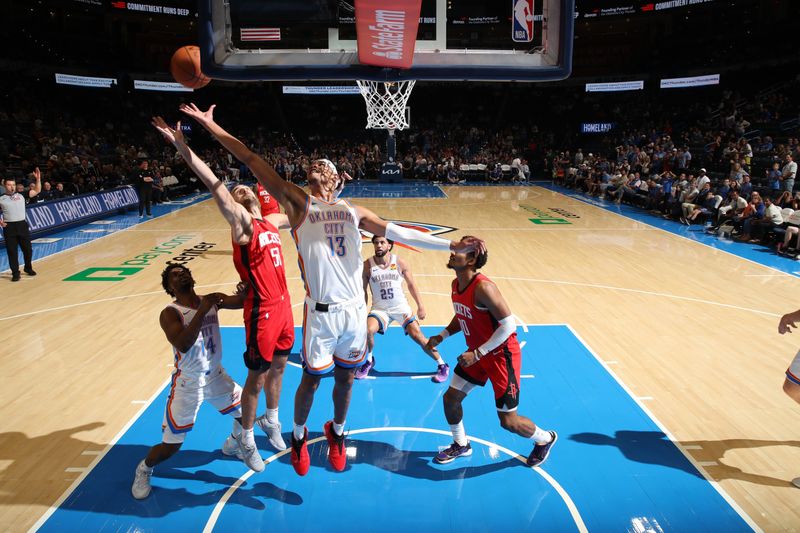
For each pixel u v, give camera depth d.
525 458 4.88
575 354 7.05
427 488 4.47
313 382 3.85
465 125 36.88
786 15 29.62
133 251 12.70
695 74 31.83
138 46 34.53
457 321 5.18
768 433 5.27
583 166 25.69
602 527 4.03
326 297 3.67
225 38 4.07
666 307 8.91
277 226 4.33
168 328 4.05
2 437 5.14
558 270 11.16
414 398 5.95
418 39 4.27
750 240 13.94
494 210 19.08
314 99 38.06
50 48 29.53
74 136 26.89
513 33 4.26
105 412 5.61
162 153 29.33
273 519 4.11
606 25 34.88
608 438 5.18
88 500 4.29
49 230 14.47
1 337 7.60
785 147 20.67
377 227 3.71
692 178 17.70
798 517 4.13
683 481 4.55
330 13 4.09
